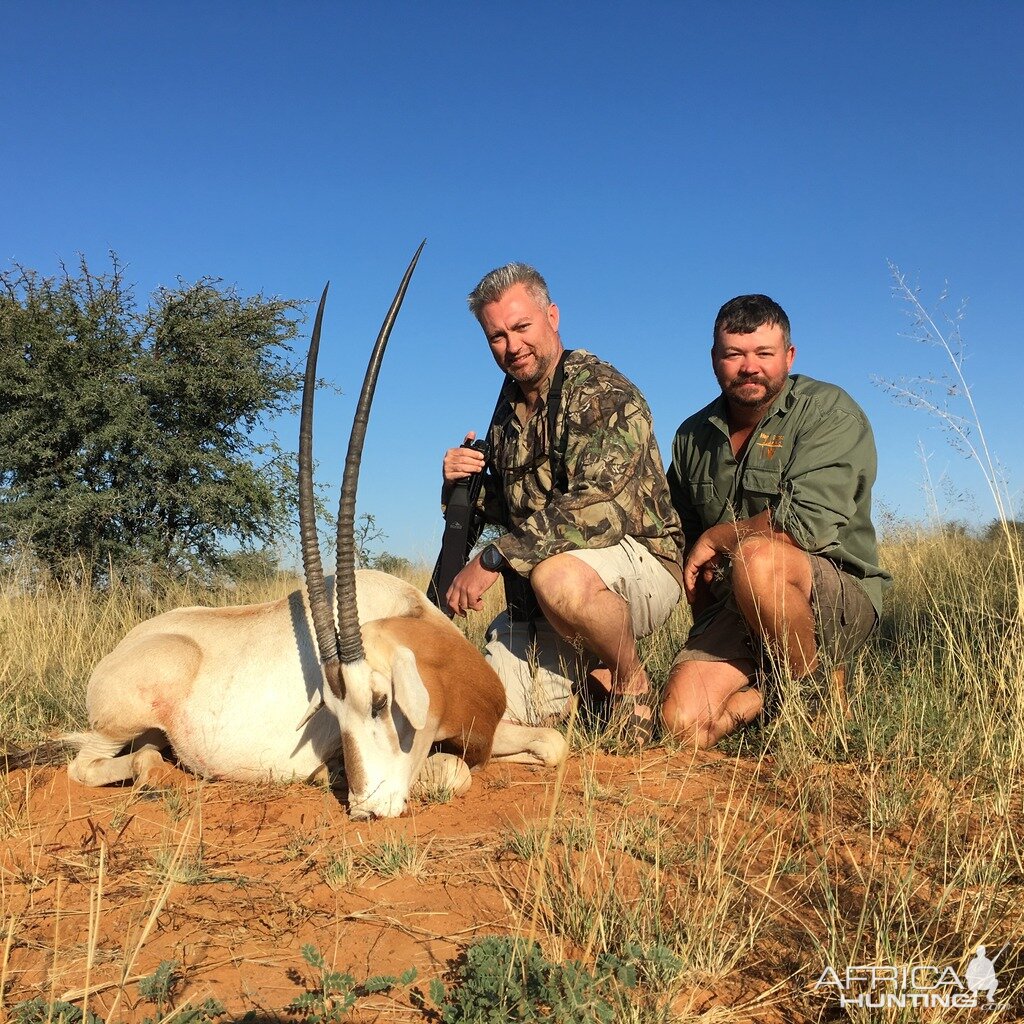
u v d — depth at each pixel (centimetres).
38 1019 107
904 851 153
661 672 262
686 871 145
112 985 118
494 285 222
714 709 216
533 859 142
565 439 223
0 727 237
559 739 204
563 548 214
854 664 240
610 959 115
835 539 216
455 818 171
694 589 237
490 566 216
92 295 578
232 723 199
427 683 185
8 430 540
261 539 605
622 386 226
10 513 530
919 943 118
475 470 241
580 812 167
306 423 182
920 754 189
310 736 199
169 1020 107
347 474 177
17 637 314
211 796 191
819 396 226
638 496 224
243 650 204
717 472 238
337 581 174
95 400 545
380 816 170
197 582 553
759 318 218
